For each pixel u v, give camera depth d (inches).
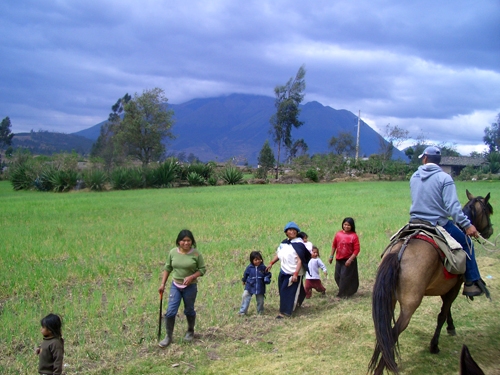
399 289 211.9
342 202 1003.9
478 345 266.2
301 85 2340.1
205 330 281.9
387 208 885.2
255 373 226.2
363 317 304.8
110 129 2709.2
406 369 236.2
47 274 390.6
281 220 711.7
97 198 1146.0
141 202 1018.7
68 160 1760.6
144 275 406.0
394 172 2253.9
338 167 2317.9
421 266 212.8
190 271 266.7
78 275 390.6
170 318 258.5
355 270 357.7
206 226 658.2
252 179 2038.6
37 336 260.4
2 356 239.5
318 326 275.4
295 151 3164.4
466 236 240.8
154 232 605.3
